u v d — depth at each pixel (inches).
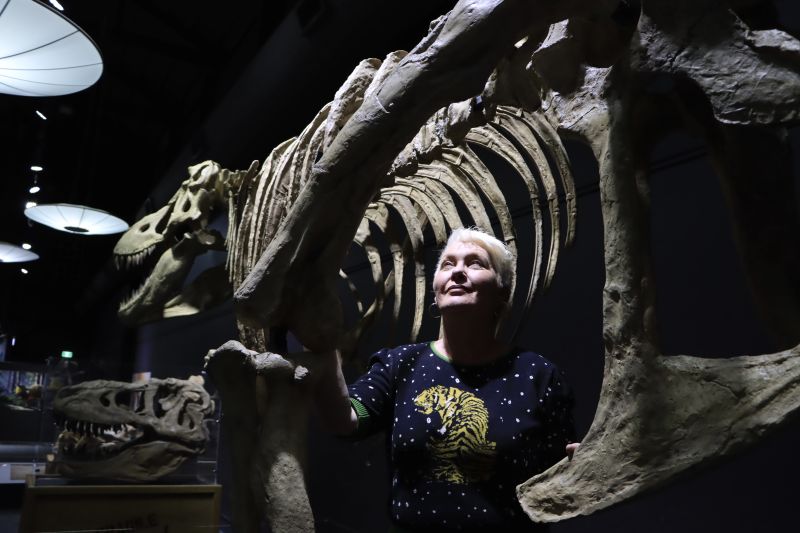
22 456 213.5
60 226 286.5
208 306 181.9
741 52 40.1
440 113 102.1
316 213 61.4
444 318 67.1
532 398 60.6
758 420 38.2
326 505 189.2
